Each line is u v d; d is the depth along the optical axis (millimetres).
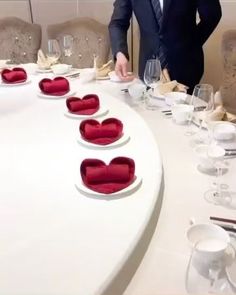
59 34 3357
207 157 1336
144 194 1150
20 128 1673
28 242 959
